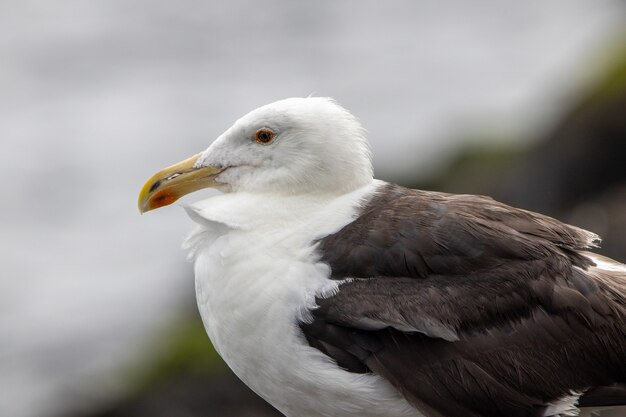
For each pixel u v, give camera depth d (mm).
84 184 28188
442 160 20469
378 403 8148
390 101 32156
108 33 42844
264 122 8734
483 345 8000
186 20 44281
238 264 8250
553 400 8039
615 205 17219
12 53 40781
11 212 26703
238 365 8422
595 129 18281
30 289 22719
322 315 8086
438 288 8094
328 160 8609
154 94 35312
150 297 21641
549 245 8258
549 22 37344
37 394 18359
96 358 19438
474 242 8180
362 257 8188
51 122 32969
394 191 8711
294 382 8227
